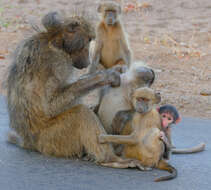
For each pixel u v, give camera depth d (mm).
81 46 10555
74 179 9398
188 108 16922
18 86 10688
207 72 22266
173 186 9305
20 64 10680
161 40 27469
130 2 35906
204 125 14875
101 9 16516
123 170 10109
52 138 10555
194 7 35375
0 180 9219
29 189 8797
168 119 10391
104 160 10266
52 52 10438
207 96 18594
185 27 30625
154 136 10070
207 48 26578
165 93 18531
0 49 24703
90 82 10383
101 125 10312
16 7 34500
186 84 20172
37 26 11047
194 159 11359
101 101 11000
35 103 10484
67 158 10664
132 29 29719
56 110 10391
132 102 10367
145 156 10148
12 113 11031
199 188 9289
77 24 10500
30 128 10727
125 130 10516
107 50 16688
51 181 9234
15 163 10227
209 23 31562
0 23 29859
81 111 10258
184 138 13344
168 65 22969
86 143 10266
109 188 9000
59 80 10430
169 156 10664
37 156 10750
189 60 24094
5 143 11766
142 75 10508
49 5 35031
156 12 33938
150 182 9445
